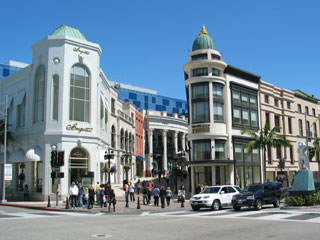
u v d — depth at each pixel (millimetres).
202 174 39188
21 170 37719
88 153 34781
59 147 33156
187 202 32344
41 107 34844
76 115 34719
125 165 58969
